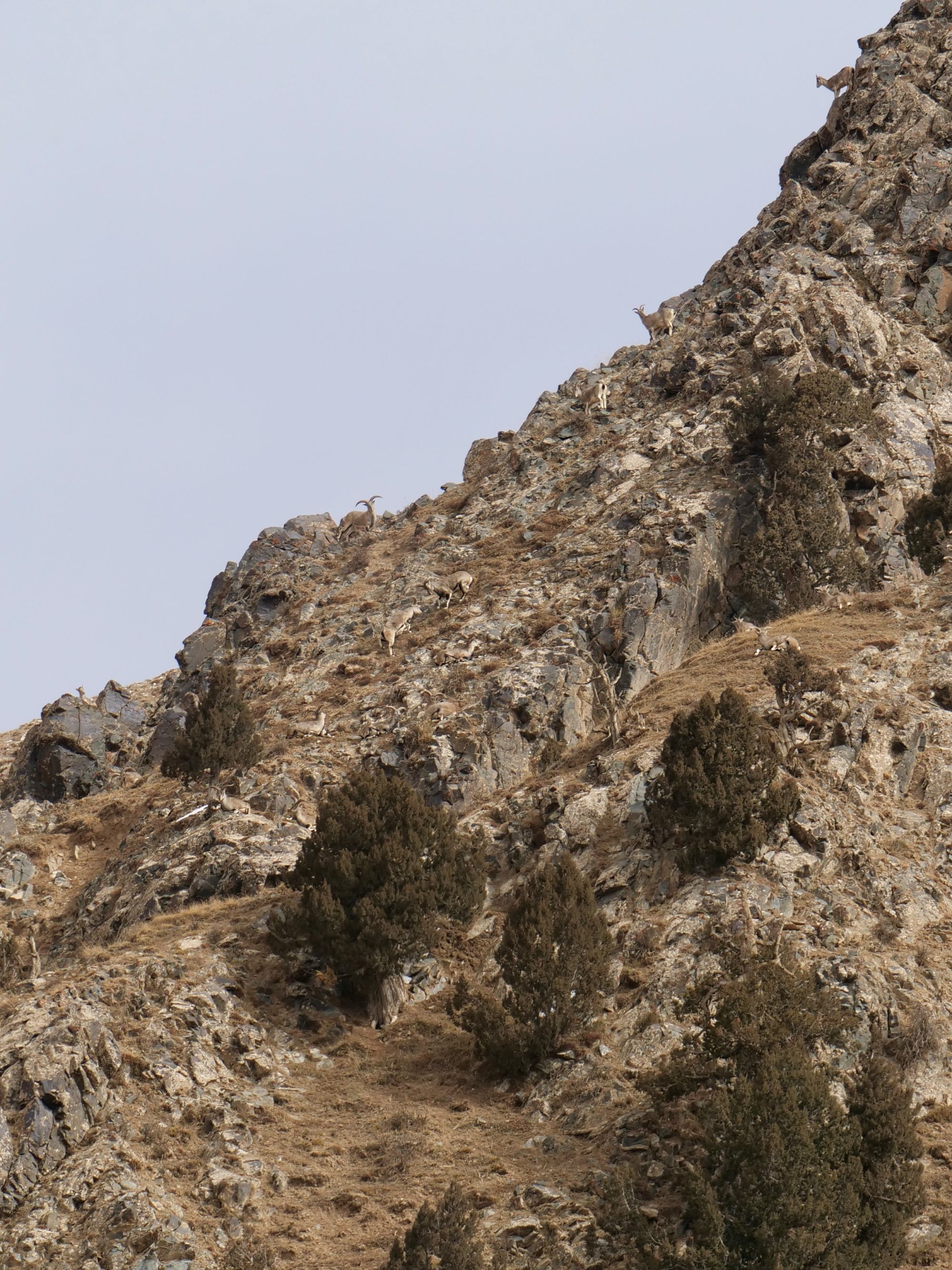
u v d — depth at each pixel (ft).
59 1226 381.40
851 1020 412.16
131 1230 379.14
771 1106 366.84
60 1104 410.31
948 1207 385.09
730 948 440.45
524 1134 422.82
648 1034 442.50
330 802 517.14
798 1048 390.21
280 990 486.38
